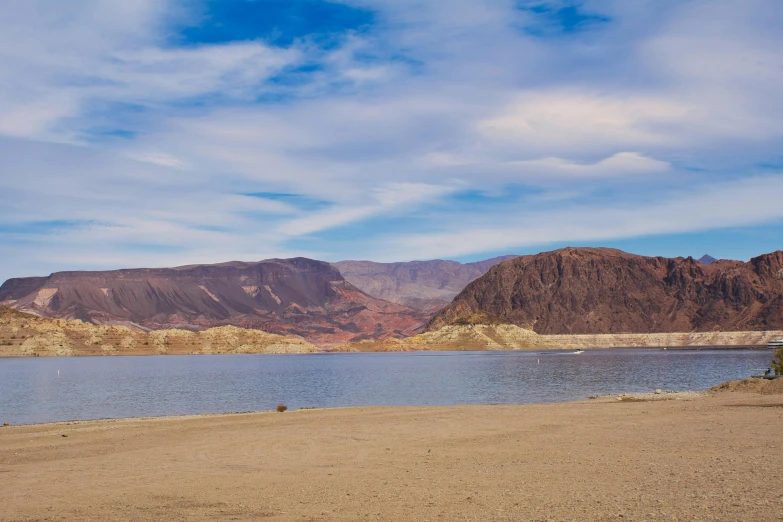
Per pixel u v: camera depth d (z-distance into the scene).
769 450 29.64
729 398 62.78
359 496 23.88
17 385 139.88
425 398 95.00
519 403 81.44
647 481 23.86
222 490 25.89
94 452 38.47
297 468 30.91
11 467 33.56
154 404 92.00
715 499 20.09
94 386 136.00
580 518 18.77
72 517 21.84
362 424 49.16
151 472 30.86
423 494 23.77
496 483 25.30
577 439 37.41
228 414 64.31
